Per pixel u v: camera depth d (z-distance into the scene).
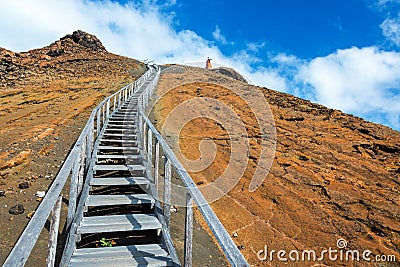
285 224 5.34
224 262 4.30
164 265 3.21
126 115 10.95
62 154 7.06
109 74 29.09
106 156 6.13
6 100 15.18
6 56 26.98
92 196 4.48
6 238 3.77
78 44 43.78
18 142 7.56
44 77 24.94
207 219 2.14
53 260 2.57
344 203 5.87
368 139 9.99
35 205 4.60
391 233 4.93
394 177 7.03
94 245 3.72
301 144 9.29
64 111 12.25
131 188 5.24
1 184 5.11
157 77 20.91
